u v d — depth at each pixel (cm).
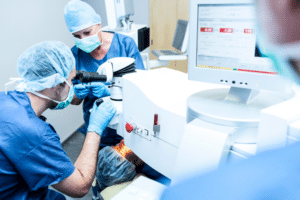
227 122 59
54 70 92
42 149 82
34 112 88
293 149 25
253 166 25
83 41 143
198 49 68
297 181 22
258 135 53
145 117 88
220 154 55
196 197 25
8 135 78
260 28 24
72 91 104
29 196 89
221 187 24
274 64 26
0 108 82
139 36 196
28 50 90
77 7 138
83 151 102
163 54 221
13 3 192
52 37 240
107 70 107
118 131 112
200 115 63
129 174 121
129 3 192
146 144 91
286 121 47
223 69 66
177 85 94
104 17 294
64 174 88
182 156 61
